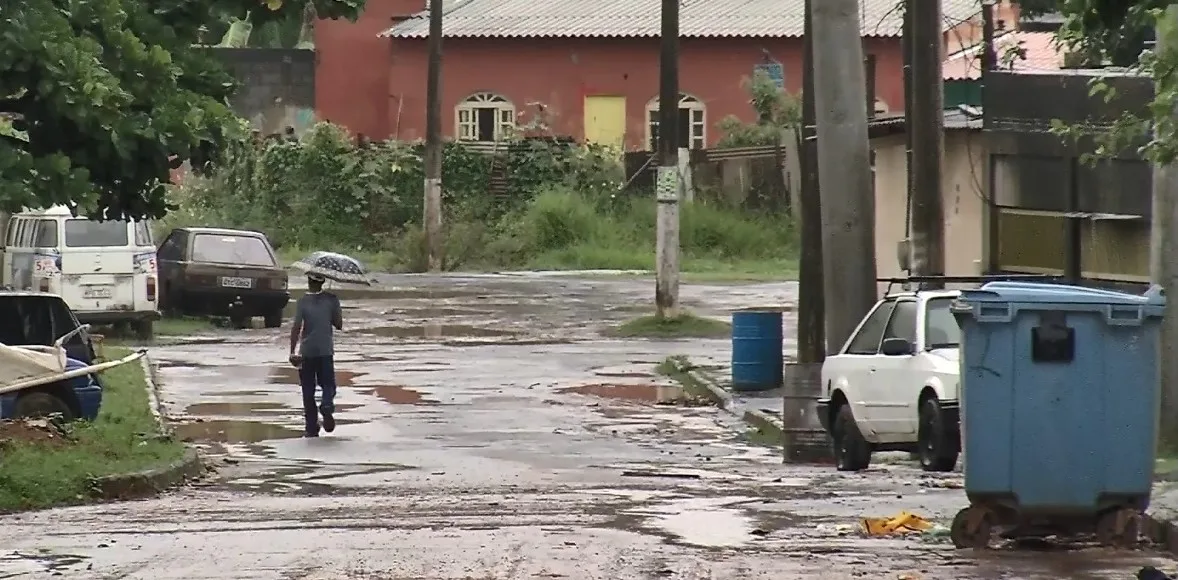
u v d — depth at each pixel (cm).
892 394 5088
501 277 15600
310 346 6091
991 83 7875
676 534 3712
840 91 5888
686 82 19925
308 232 18350
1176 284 4991
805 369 5594
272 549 3509
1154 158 3966
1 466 4534
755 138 18838
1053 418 3509
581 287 14225
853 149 5903
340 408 6975
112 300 9819
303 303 6119
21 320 5972
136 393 6925
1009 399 3506
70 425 5256
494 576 3167
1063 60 9200
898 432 5075
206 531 3806
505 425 6469
